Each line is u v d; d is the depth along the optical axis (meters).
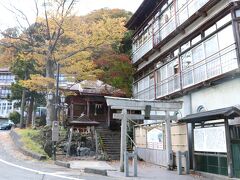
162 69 21.84
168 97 19.81
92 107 31.45
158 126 18.23
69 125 22.34
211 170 13.01
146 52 25.28
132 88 29.00
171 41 21.08
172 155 15.77
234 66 13.21
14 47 24.81
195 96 17.06
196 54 16.72
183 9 18.69
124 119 15.24
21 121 35.09
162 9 23.08
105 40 23.39
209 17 16.14
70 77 24.55
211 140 12.94
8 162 14.56
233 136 12.08
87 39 23.33
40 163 15.28
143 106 15.67
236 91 13.37
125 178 12.11
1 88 62.00
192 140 14.52
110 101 15.06
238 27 13.09
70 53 23.70
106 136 25.97
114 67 28.98
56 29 24.14
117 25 23.06
